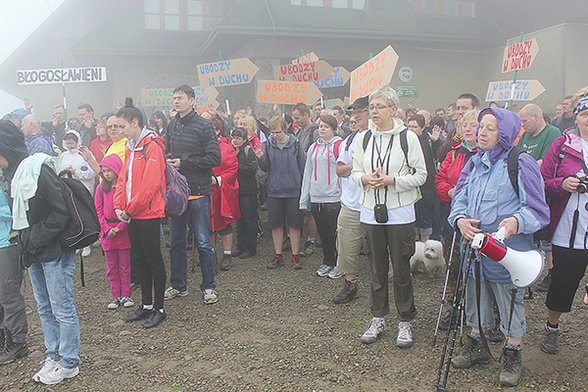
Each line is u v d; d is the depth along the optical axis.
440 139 7.38
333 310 5.04
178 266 5.45
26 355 4.23
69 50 17.84
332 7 17.41
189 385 3.66
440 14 18.77
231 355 4.12
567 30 15.36
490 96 8.66
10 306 4.07
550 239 3.82
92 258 7.27
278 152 6.30
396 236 3.99
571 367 3.76
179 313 5.06
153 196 4.53
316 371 3.80
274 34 15.22
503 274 3.41
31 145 6.66
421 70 17.88
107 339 4.50
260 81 8.51
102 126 6.90
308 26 15.73
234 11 15.86
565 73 15.42
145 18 18.52
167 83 18.41
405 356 3.97
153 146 4.55
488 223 3.44
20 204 3.51
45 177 3.53
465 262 3.55
